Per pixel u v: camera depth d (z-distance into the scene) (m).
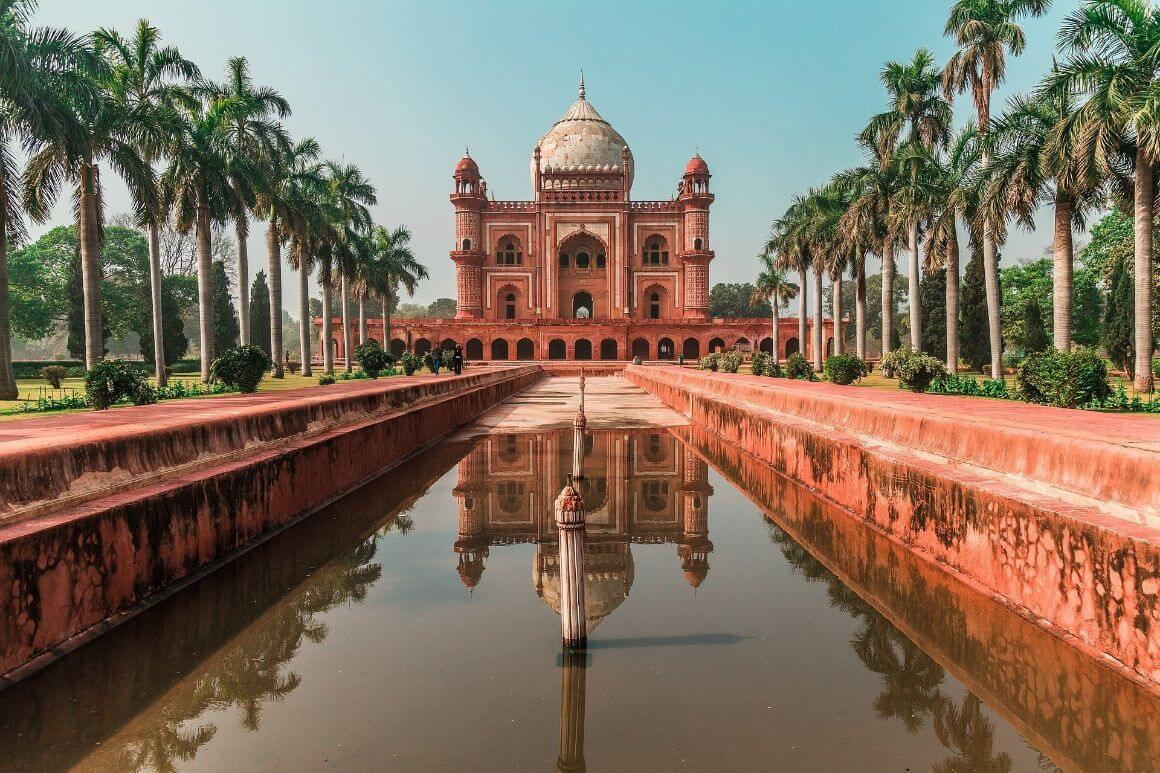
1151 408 9.91
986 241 15.51
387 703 2.72
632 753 2.36
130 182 14.69
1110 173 12.60
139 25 16.11
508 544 5.09
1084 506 3.39
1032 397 10.99
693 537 5.29
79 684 2.88
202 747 2.42
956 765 2.31
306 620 3.60
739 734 2.49
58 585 3.13
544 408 16.31
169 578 4.00
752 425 9.32
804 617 3.64
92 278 14.55
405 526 5.60
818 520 5.80
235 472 4.78
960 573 4.17
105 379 11.16
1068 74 12.42
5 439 4.41
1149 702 2.69
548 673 2.98
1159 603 2.67
